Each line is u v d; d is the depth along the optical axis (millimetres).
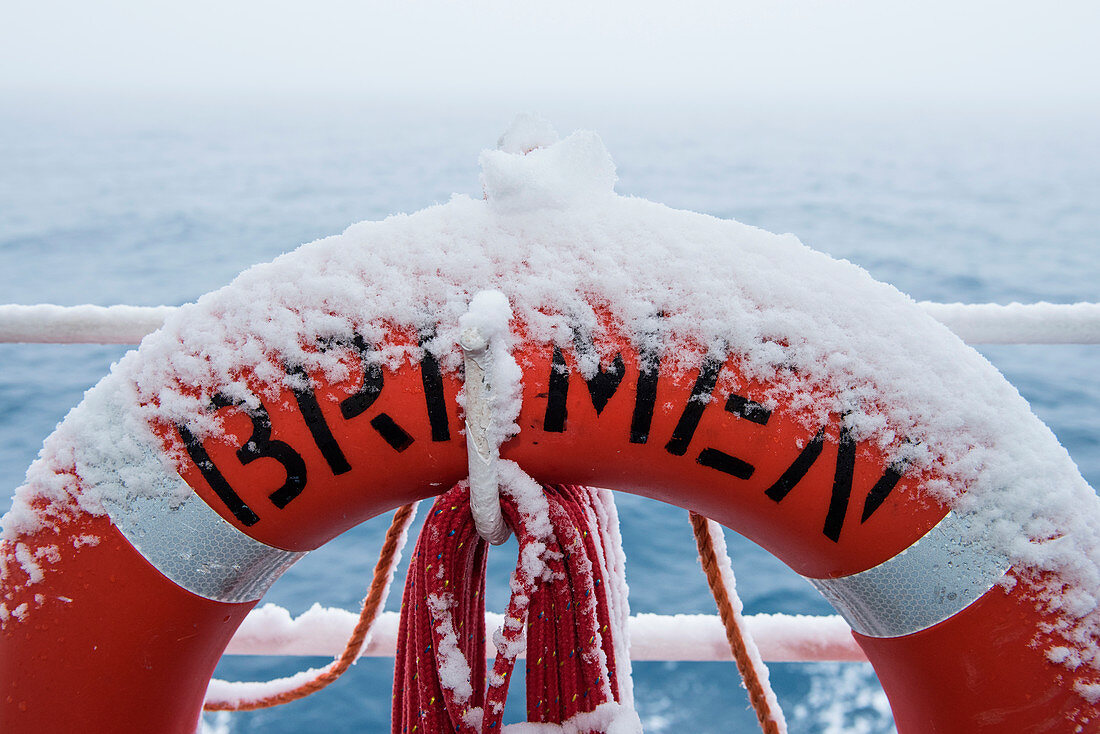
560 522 933
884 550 875
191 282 11977
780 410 868
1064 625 849
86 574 896
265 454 877
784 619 1419
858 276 932
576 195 935
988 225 17484
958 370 887
